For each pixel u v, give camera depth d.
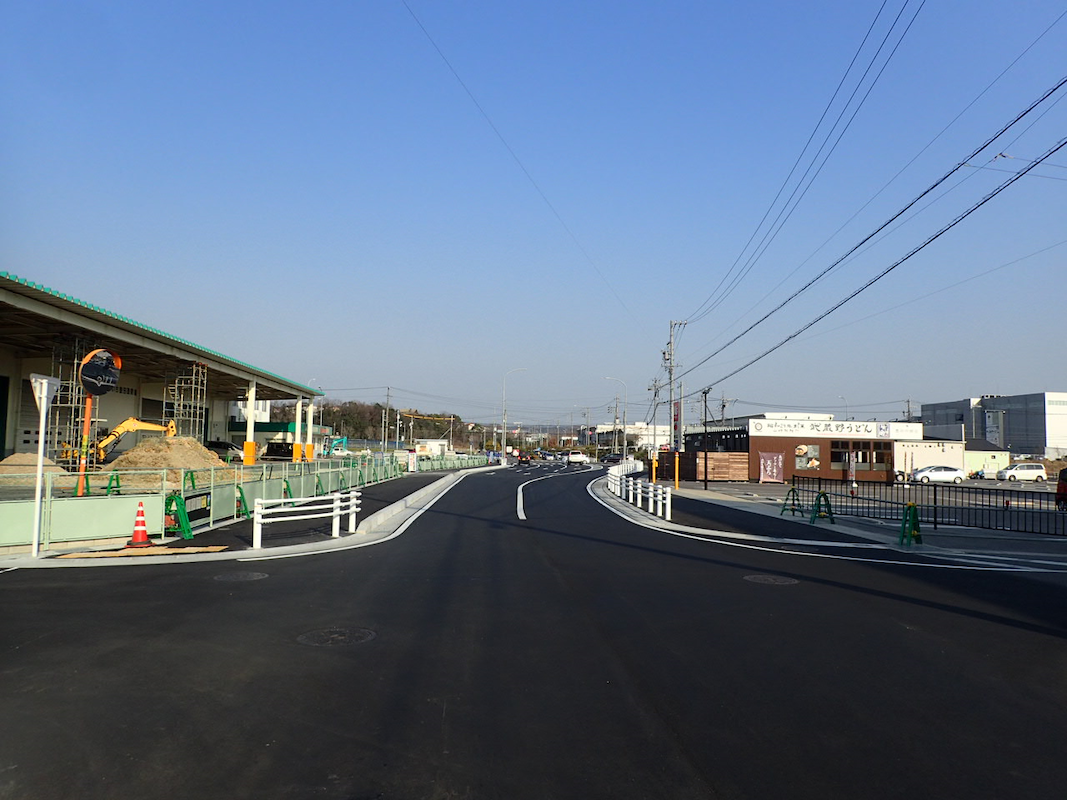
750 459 53.84
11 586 11.49
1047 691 6.84
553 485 45.44
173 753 5.27
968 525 23.03
